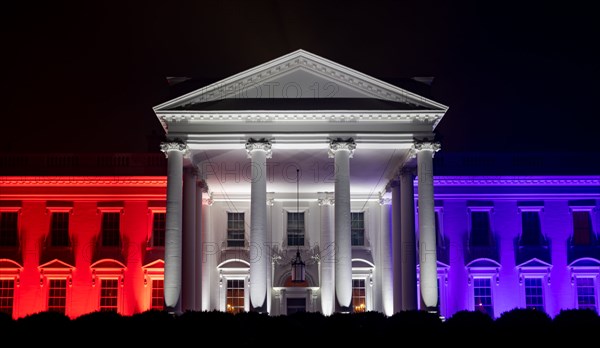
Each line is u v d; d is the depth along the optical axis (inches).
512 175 2101.4
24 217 2041.1
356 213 2158.0
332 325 1296.8
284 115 1589.6
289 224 2137.1
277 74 1624.0
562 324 1248.8
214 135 1595.7
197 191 1873.8
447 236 2082.9
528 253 2082.9
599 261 2078.0
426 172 1589.6
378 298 2091.5
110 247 2027.6
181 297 1670.8
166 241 1560.0
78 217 2042.3
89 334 1223.5
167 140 1588.3
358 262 2103.8
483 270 2069.4
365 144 1598.2
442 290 2057.1
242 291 2080.5
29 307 2000.5
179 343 1236.5
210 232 2081.7
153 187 2052.2
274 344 1252.5
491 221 2097.7
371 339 1262.3
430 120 1608.0
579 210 2108.8
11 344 1192.2
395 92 1615.4
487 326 1282.0
